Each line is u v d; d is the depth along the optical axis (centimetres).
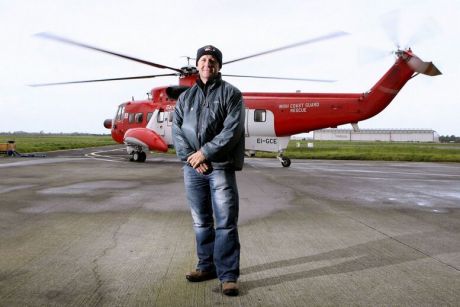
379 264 334
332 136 12150
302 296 263
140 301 253
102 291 269
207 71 278
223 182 275
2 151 2144
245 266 327
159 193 748
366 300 257
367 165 1777
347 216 552
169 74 1330
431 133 11356
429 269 321
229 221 273
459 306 248
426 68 1270
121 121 1734
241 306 246
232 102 274
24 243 393
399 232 456
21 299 254
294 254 362
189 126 283
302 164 1784
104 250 371
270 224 493
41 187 823
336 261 342
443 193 809
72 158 1952
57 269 314
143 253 362
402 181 1044
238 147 281
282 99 1449
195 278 290
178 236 426
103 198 683
